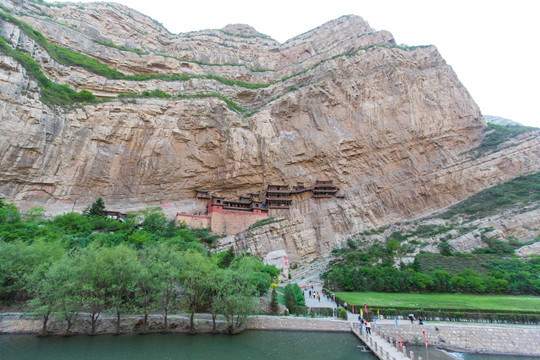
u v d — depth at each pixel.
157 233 44.84
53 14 73.12
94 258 25.80
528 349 24.09
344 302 31.12
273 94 80.88
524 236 46.75
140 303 26.27
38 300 23.12
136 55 76.56
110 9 84.31
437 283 36.81
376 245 51.81
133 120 56.53
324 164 66.12
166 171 57.19
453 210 57.03
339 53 86.12
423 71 74.81
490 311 27.84
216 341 23.98
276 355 21.45
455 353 23.94
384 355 20.28
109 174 52.38
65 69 58.69
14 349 20.67
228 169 62.53
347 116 69.50
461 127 69.38
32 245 28.38
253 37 110.31
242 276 27.28
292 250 54.75
